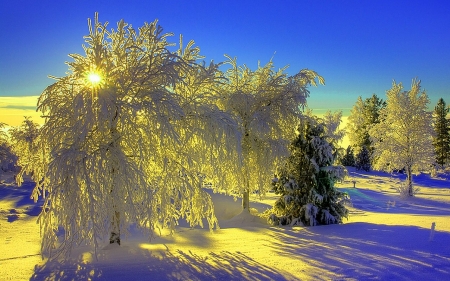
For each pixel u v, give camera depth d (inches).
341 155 663.8
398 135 1266.0
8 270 318.7
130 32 431.5
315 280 262.8
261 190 697.0
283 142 660.7
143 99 407.2
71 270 313.3
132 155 408.2
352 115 2763.3
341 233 479.5
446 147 2390.5
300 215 621.0
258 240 458.9
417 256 319.6
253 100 687.1
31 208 837.8
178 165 430.3
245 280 273.1
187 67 433.1
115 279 284.7
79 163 356.2
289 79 705.0
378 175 1973.4
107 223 378.0
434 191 1362.0
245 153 661.9
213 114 456.1
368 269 284.0
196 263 329.4
